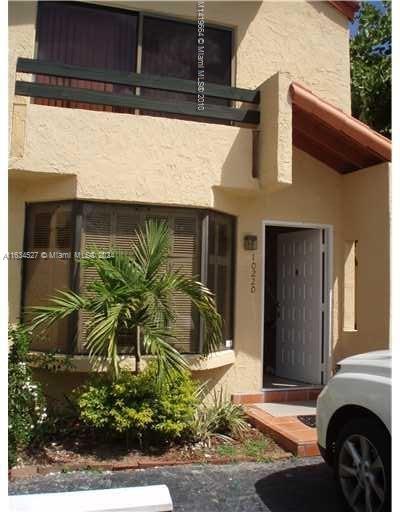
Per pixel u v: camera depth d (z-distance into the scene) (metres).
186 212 6.79
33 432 5.53
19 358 5.47
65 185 6.37
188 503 4.46
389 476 3.78
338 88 8.25
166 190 6.54
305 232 8.76
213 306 6.00
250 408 7.11
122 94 6.56
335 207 8.24
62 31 7.00
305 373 8.55
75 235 6.36
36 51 6.85
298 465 5.41
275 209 7.86
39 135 6.20
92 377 6.07
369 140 7.02
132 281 5.47
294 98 6.70
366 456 4.04
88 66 7.06
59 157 6.23
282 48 7.92
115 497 4.24
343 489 4.27
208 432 5.98
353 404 4.16
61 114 6.28
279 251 9.55
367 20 13.02
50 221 6.62
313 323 8.43
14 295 6.62
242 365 7.46
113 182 6.37
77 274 6.33
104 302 5.27
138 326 5.54
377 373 4.08
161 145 6.57
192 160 6.69
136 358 5.73
